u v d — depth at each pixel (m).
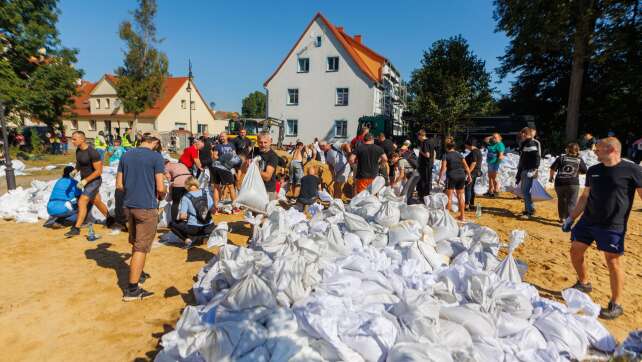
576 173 7.47
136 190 4.18
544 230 7.37
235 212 8.49
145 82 37.62
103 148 20.62
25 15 22.47
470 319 3.05
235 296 3.13
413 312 2.94
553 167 7.82
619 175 3.82
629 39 21.52
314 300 3.05
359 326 2.91
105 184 8.25
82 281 4.74
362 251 4.22
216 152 10.13
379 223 4.89
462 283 3.65
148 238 4.29
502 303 3.36
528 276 5.02
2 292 4.40
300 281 3.27
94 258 5.55
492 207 9.55
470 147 9.08
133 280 4.23
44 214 7.77
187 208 5.98
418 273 3.93
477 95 23.42
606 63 25.86
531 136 8.48
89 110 49.25
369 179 7.48
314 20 33.16
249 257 3.90
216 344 2.69
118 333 3.57
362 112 32.66
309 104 33.84
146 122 45.53
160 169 4.33
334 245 4.19
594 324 3.32
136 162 4.19
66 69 24.09
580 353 3.08
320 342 2.78
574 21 21.89
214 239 4.74
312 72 33.53
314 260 3.68
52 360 3.16
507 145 20.47
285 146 31.70
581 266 4.38
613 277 3.92
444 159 7.84
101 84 47.06
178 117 48.06
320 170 11.86
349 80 32.75
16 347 3.34
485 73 23.84
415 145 22.16
